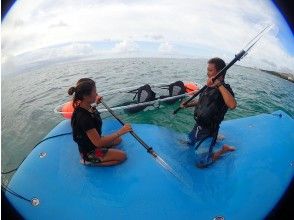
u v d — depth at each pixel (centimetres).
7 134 296
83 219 183
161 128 284
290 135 264
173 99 347
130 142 255
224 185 204
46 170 224
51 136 267
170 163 225
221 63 207
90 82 199
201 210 185
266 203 191
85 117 200
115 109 321
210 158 222
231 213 183
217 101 211
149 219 179
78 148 226
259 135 263
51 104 346
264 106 329
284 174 216
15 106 335
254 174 215
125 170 220
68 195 200
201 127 225
